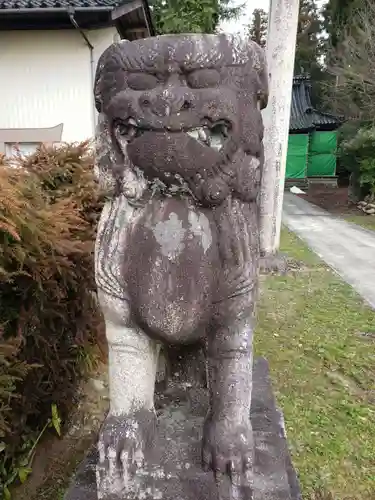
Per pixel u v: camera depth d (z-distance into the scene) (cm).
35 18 502
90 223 195
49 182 187
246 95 100
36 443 183
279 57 453
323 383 244
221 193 101
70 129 543
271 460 115
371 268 493
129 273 106
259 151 107
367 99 959
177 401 137
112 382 114
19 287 155
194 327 107
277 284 422
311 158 1521
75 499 112
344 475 176
